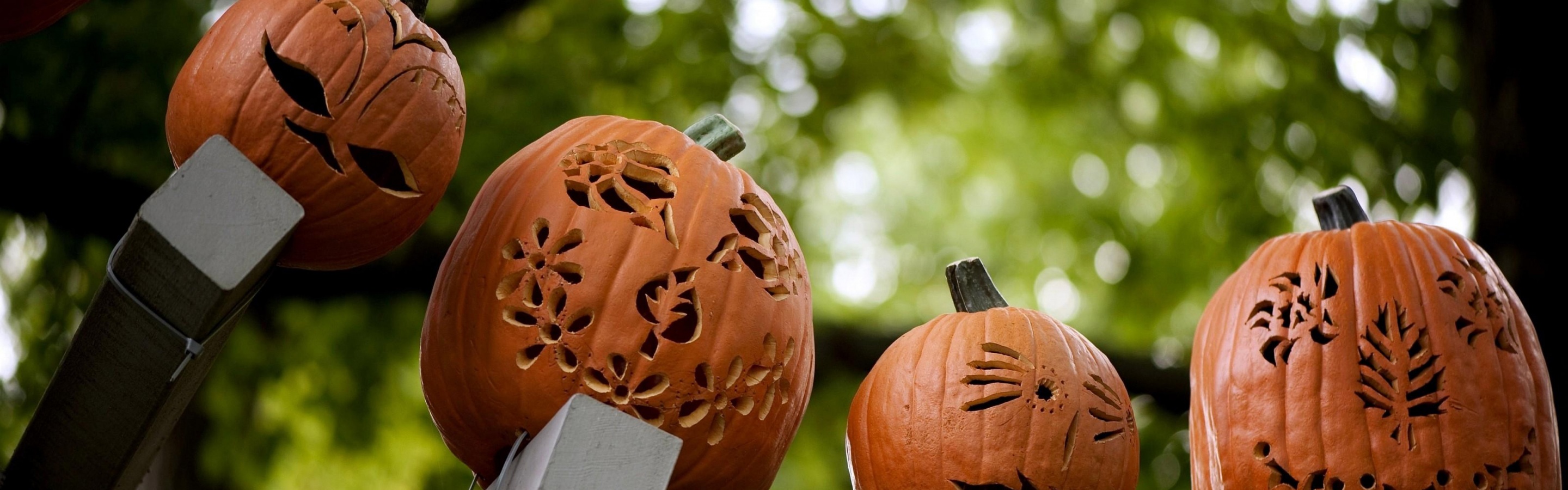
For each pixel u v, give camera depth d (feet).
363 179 4.94
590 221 5.22
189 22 16.21
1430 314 6.23
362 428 18.16
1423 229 6.66
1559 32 12.63
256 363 17.37
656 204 5.33
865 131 24.50
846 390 19.10
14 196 12.92
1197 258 21.58
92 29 15.56
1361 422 6.07
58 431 5.30
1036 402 5.74
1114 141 22.62
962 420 5.72
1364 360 6.17
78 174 13.17
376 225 5.09
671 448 4.49
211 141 4.48
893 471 5.81
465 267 5.38
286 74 4.96
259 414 17.94
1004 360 5.83
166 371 4.82
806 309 5.73
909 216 26.09
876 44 20.25
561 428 4.43
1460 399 6.09
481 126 17.39
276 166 4.84
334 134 4.88
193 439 16.34
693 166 5.57
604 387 5.09
